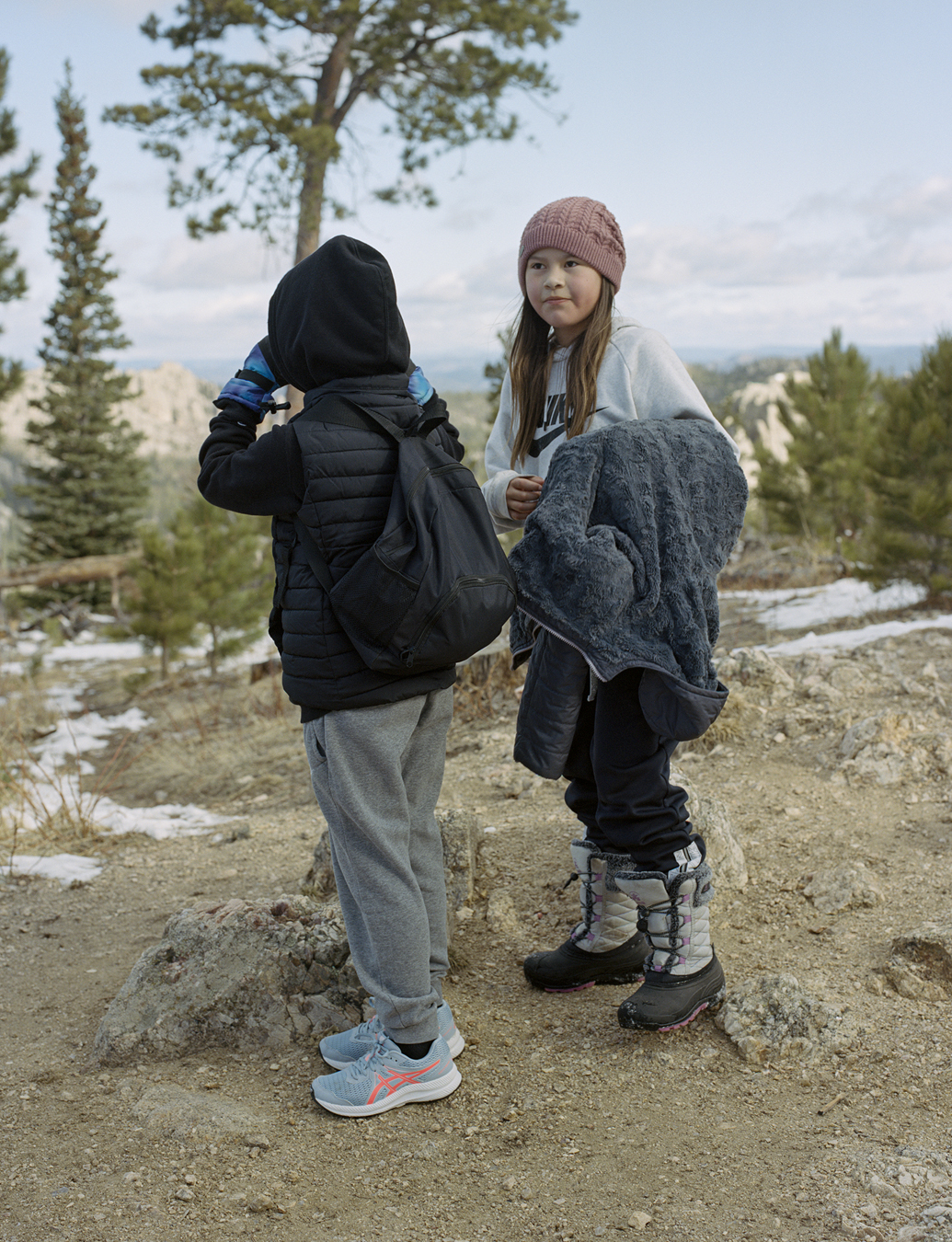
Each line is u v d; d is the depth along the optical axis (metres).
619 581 1.99
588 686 2.20
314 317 1.98
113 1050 2.42
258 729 7.74
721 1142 1.91
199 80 14.55
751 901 2.94
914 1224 1.60
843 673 4.89
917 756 3.78
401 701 2.02
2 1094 2.31
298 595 1.98
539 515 2.07
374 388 2.01
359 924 2.14
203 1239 1.75
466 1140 2.00
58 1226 1.80
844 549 10.51
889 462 7.67
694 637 2.04
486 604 1.92
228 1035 2.44
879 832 3.32
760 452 12.53
